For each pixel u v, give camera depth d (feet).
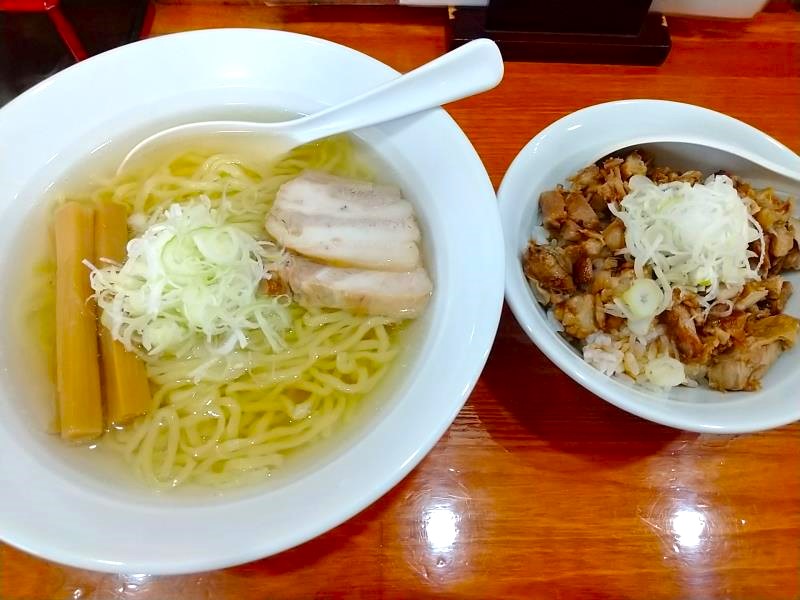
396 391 0.71
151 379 0.75
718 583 0.70
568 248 0.82
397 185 0.84
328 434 0.72
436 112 0.79
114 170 0.87
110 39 1.02
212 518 0.58
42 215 0.82
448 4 1.08
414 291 0.75
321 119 0.84
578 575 0.70
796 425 0.79
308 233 0.79
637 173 0.86
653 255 0.79
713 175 0.86
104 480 0.65
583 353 0.77
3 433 0.63
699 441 0.78
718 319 0.79
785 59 1.10
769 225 0.81
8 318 0.75
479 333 0.63
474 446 0.77
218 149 0.91
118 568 0.53
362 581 0.69
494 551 0.71
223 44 0.85
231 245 0.75
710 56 1.10
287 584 0.69
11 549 0.68
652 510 0.74
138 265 0.73
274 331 0.78
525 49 1.06
